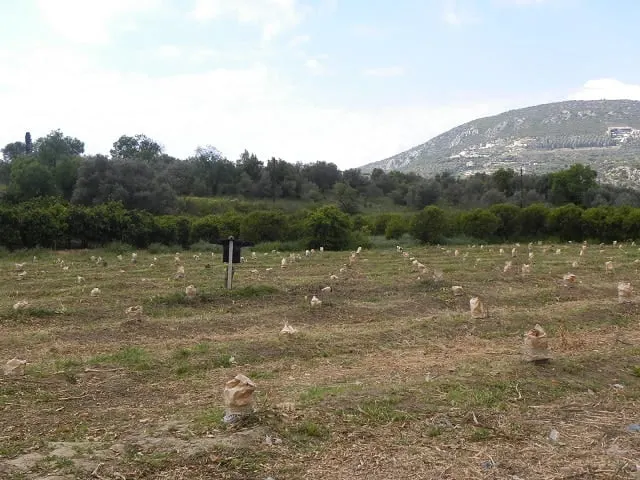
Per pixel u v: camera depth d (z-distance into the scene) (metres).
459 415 7.49
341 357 11.29
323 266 28.80
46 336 12.60
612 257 34.03
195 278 22.86
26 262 31.94
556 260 32.06
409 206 86.38
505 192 85.50
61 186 61.25
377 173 103.69
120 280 22.08
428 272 23.48
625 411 7.96
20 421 7.41
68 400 8.40
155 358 10.70
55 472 5.61
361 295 18.48
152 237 44.34
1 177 75.38
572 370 9.77
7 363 9.48
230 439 6.41
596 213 52.34
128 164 60.62
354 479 5.68
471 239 51.81
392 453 6.30
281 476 5.69
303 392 8.55
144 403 8.38
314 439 6.60
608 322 14.77
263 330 13.70
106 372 9.86
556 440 6.80
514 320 14.36
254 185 84.62
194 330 13.55
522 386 8.77
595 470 6.00
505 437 6.85
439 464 6.07
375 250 43.00
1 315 14.39
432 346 12.18
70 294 18.89
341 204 75.31
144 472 5.66
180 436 6.55
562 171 77.94
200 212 66.56
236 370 10.27
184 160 89.38
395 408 7.62
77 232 41.00
